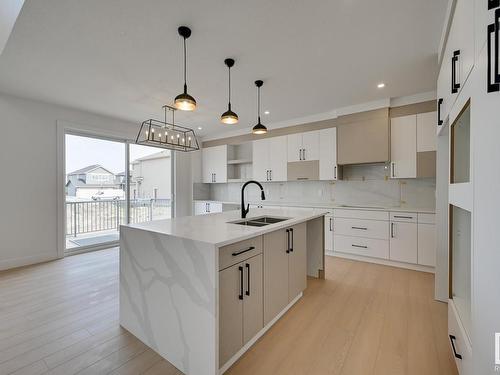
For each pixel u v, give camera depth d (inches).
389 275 121.7
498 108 30.5
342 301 94.7
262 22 74.1
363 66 101.7
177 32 78.6
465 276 55.4
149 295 68.0
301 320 81.4
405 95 134.4
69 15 70.2
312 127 169.9
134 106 148.6
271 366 60.8
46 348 66.9
